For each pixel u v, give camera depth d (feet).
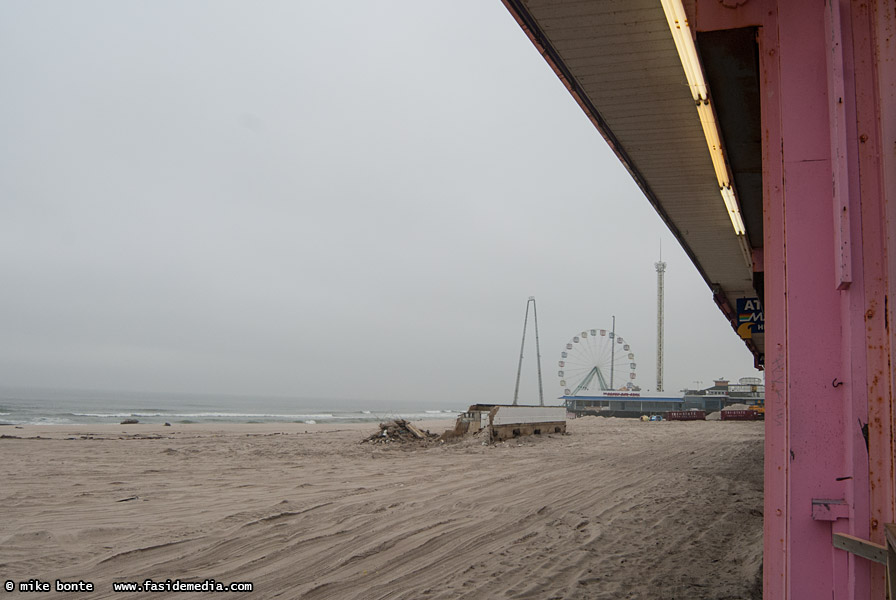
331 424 159.12
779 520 9.16
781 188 9.68
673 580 17.52
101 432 95.09
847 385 8.35
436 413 381.19
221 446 64.28
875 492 7.91
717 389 266.57
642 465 49.47
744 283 48.55
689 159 23.57
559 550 20.93
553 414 85.87
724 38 11.03
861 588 7.88
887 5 8.41
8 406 238.68
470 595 16.06
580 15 14.71
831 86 8.93
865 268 8.29
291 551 20.33
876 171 8.35
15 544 20.57
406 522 24.98
